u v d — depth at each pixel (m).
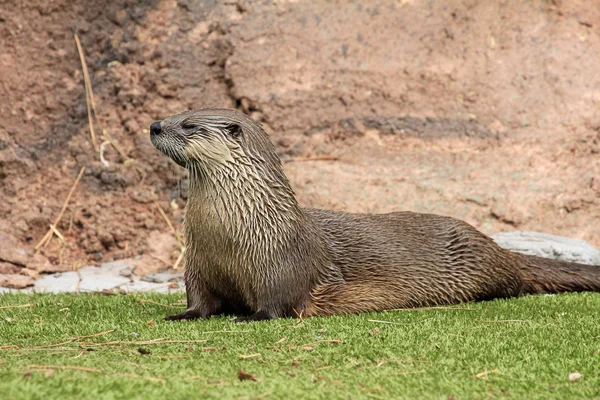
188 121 16.14
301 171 26.14
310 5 28.20
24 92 27.22
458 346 13.65
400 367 12.34
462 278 18.53
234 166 16.08
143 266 24.55
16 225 25.48
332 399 10.69
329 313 17.16
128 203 26.05
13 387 10.66
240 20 27.89
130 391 10.72
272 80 27.36
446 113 27.25
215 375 11.71
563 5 28.66
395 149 26.84
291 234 16.50
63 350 13.42
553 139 26.80
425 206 25.14
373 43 27.91
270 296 16.41
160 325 15.71
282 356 12.93
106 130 26.91
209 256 16.47
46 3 27.89
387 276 17.92
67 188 26.22
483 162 26.39
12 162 26.34
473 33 28.16
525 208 25.19
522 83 27.48
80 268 24.62
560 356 13.05
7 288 22.22
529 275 19.84
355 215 18.70
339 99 27.34
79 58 27.58
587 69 27.77
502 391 11.30
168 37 27.70
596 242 25.00
